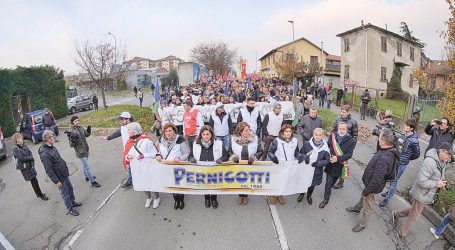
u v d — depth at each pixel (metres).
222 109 8.56
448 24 7.05
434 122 6.95
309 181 6.22
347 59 32.94
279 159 6.10
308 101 12.93
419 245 5.29
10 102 17.69
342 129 6.12
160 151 6.26
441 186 4.76
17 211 6.84
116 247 5.33
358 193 7.25
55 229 6.02
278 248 5.20
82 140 7.62
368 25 29.66
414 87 34.97
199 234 5.62
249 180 6.16
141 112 19.05
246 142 6.22
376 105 16.91
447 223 5.26
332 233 5.61
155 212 6.45
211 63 62.38
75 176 8.77
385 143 5.07
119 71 23.50
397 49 32.56
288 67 35.19
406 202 6.77
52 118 13.89
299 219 6.08
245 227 5.82
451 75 7.12
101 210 6.65
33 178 7.08
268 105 12.19
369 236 5.52
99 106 32.72
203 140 6.05
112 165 9.65
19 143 6.89
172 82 58.78
